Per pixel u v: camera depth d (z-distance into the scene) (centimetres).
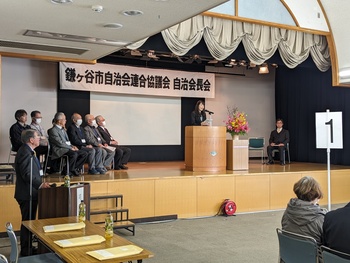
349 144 1106
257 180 841
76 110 1101
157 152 1221
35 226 390
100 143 849
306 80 1246
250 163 1146
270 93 1377
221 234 655
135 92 1156
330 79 1168
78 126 821
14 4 418
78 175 761
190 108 1269
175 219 759
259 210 841
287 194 872
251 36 869
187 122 1264
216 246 586
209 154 862
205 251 561
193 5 423
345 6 923
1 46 602
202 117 952
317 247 309
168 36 783
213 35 825
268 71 1304
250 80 1355
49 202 489
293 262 330
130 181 720
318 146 670
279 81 1343
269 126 1374
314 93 1220
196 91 1245
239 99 1337
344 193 955
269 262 516
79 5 423
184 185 768
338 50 970
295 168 966
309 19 938
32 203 516
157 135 1221
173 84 1212
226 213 793
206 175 790
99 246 324
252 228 697
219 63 1290
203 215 786
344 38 954
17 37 550
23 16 458
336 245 306
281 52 916
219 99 1308
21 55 659
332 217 314
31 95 1044
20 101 1032
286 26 905
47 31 520
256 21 866
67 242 327
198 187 781
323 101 1191
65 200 487
